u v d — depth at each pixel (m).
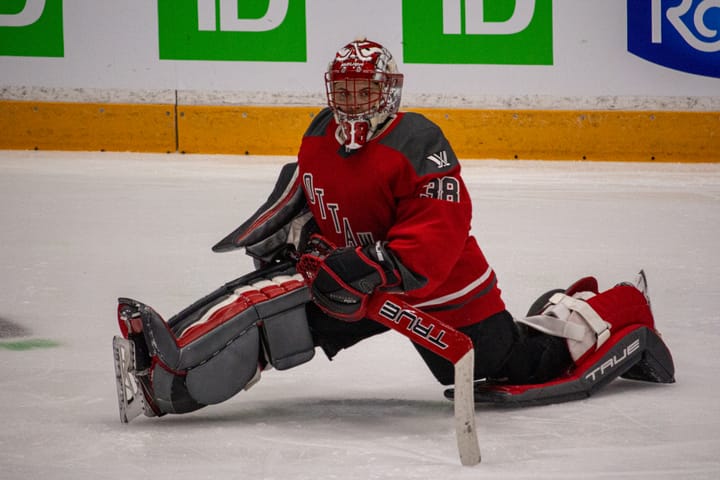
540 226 19.31
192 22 28.28
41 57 27.83
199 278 14.59
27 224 18.06
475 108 29.20
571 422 8.56
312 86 28.64
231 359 8.49
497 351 9.04
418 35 28.77
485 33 28.98
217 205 20.28
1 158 26.06
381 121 8.42
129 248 16.41
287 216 9.22
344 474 7.17
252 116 28.61
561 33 29.27
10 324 12.05
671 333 12.04
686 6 29.58
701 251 17.31
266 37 28.47
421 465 7.39
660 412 8.85
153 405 8.53
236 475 7.15
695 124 29.83
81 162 25.83
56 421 8.52
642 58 29.55
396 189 8.34
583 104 29.52
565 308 9.43
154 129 28.41
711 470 7.29
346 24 28.61
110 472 7.22
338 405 9.20
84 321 12.23
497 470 7.27
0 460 7.47
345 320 8.26
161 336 8.22
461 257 8.75
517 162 28.89
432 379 10.16
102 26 28.00
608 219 20.16
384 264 7.99
